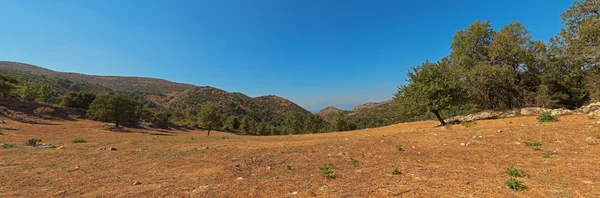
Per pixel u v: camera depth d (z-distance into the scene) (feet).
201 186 20.85
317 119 179.63
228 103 525.75
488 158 25.70
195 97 545.85
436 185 17.62
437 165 24.35
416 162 26.35
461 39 97.76
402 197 15.72
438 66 65.77
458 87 65.92
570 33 65.46
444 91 63.16
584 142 27.86
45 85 200.34
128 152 42.47
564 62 76.95
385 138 45.83
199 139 69.92
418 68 67.41
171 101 540.93
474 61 90.22
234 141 61.93
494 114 79.61
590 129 32.42
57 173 27.71
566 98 85.10
